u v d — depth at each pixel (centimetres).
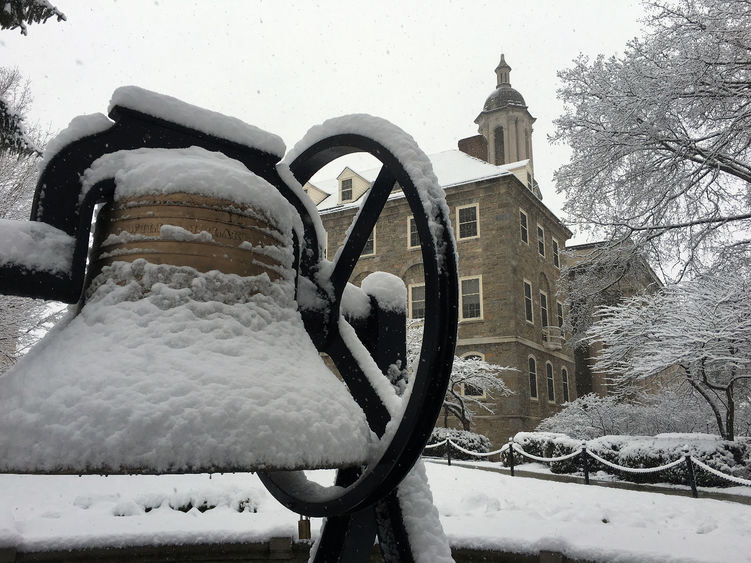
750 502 865
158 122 149
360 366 170
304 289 168
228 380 113
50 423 101
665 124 1208
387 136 156
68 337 121
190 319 123
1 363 1248
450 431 1794
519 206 2561
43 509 583
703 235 1230
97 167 137
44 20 404
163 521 508
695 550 425
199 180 136
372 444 140
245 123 165
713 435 1298
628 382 1698
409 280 2505
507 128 4925
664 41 1184
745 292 1167
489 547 463
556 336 2602
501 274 2381
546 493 853
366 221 178
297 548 466
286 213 152
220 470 106
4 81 1304
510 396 2259
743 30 1134
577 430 1633
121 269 129
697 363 1221
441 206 147
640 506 732
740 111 1173
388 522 169
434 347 136
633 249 1317
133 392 105
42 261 126
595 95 1273
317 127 179
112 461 98
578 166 1346
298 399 119
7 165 1212
